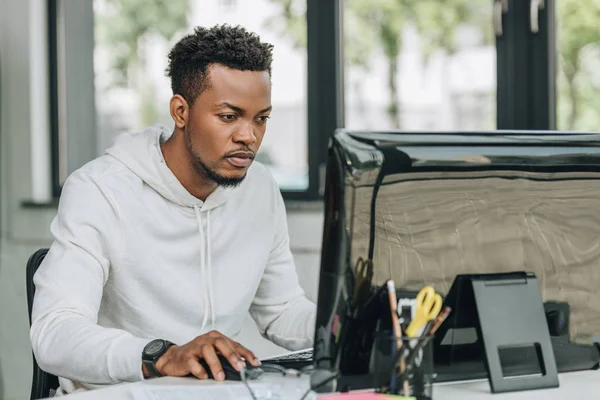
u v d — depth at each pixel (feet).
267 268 6.53
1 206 12.48
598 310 4.82
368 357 4.31
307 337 6.16
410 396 4.15
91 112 12.21
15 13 12.30
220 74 5.39
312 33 10.91
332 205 4.25
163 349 4.83
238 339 11.13
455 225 4.43
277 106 11.17
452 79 10.36
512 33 10.11
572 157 4.61
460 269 4.47
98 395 4.43
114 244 5.70
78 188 5.74
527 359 4.59
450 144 4.37
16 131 12.39
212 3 11.39
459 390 4.55
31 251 12.28
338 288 4.25
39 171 12.37
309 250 10.69
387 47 10.62
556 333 4.74
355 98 10.80
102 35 12.09
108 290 5.87
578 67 9.86
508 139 4.50
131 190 5.82
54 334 5.08
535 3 9.98
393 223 4.29
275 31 11.11
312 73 10.93
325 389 4.31
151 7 11.78
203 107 5.46
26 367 12.49
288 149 11.13
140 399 4.26
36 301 5.33
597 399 4.37
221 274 6.13
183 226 5.96
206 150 5.51
